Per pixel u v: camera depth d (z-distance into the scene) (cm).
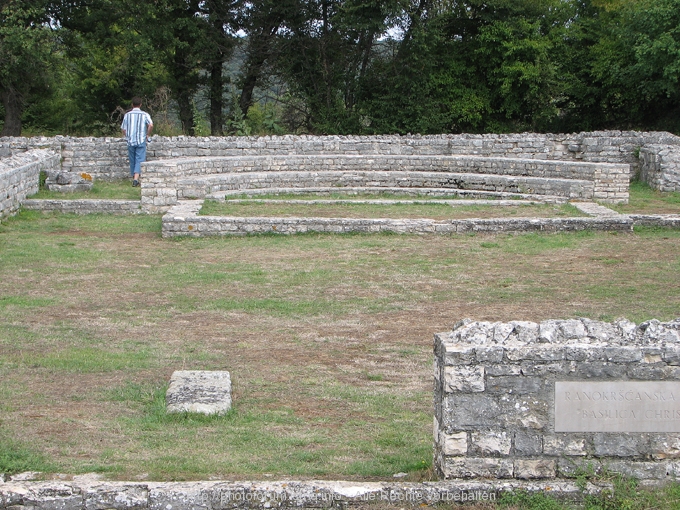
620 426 519
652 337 524
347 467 572
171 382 751
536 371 517
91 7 3559
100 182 2334
